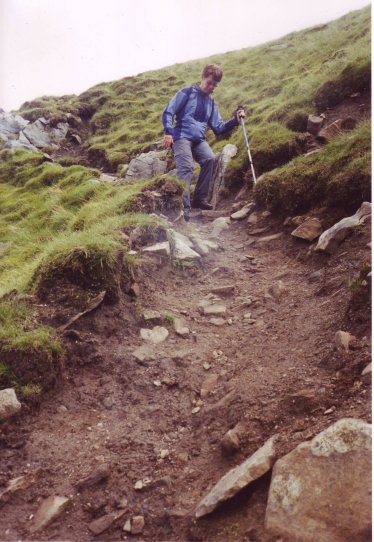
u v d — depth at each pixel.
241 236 7.84
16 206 14.30
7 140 22.47
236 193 10.09
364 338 3.92
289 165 8.59
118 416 4.03
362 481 2.59
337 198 6.96
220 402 3.89
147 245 6.51
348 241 5.81
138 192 7.93
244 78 20.28
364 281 4.37
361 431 2.76
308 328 4.56
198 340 4.97
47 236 10.65
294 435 3.13
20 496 3.29
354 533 2.45
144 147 16.97
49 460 3.58
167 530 2.96
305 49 20.48
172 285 6.11
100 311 5.04
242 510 2.85
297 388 3.66
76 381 4.37
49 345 4.35
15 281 6.68
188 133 8.66
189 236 7.47
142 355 4.68
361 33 16.72
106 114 23.77
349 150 7.61
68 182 14.70
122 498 3.23
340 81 11.15
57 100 29.91
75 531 3.04
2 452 3.66
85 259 5.20
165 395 4.22
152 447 3.66
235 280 6.29
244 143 11.05
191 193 10.58
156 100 24.66
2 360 4.21
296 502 2.65
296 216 7.47
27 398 4.04
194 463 3.43
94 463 3.54
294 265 6.29
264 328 4.95
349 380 3.53
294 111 11.27
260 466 2.97
